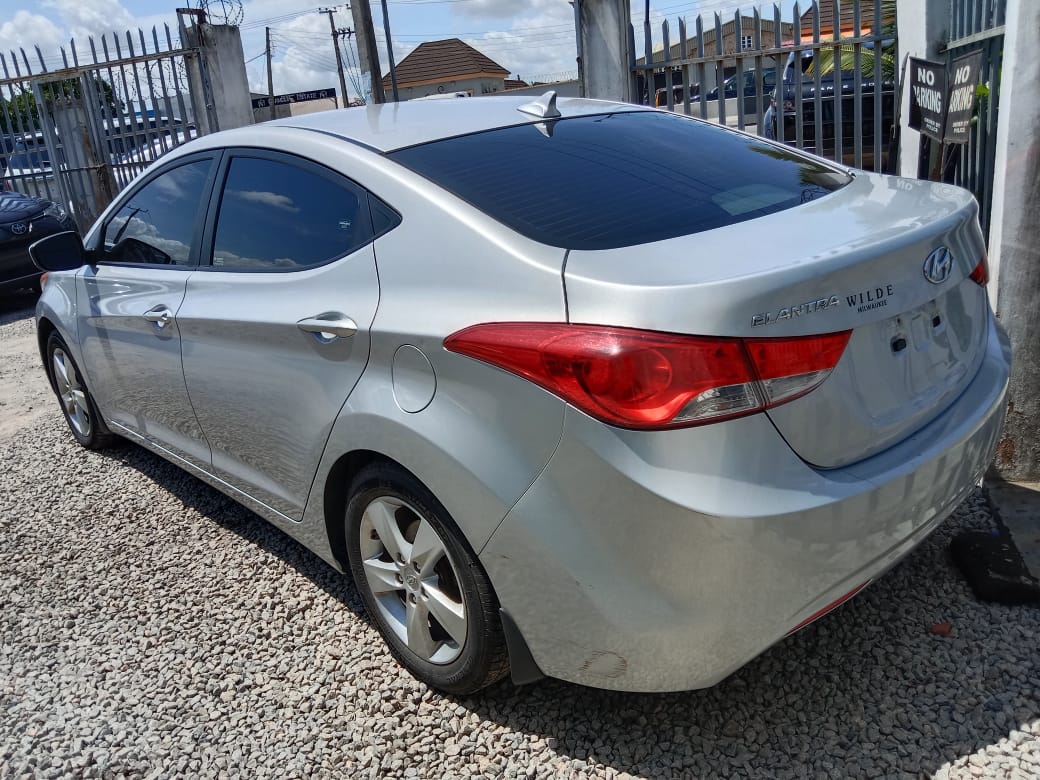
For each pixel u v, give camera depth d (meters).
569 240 2.11
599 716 2.40
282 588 3.21
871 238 2.01
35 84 10.77
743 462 1.82
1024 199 3.03
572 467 1.90
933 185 2.55
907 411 2.07
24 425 5.34
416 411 2.20
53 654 2.94
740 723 2.32
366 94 9.18
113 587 3.33
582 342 1.85
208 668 2.79
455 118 2.85
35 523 3.92
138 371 3.61
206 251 3.18
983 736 2.20
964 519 3.12
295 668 2.75
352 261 2.48
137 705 2.64
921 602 2.72
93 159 10.76
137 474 4.36
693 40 7.57
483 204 2.27
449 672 2.43
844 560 1.95
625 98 7.18
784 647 2.58
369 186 2.50
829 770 2.14
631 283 1.86
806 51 6.29
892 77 7.54
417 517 2.42
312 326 2.51
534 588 2.04
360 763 2.33
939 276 2.12
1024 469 3.28
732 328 1.78
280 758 2.38
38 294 9.95
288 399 2.68
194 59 9.98
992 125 4.07
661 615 1.90
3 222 8.80
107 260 3.87
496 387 2.01
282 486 2.90
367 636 2.87
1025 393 3.19
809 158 2.91
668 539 1.83
